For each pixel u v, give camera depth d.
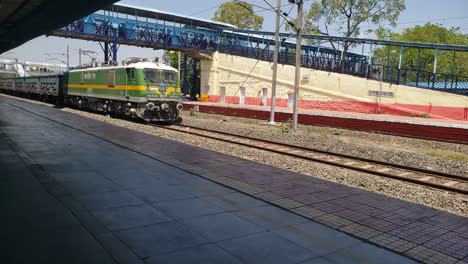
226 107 32.72
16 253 3.80
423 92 28.22
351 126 22.83
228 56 43.03
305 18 45.81
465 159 13.72
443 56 53.47
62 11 14.61
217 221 5.03
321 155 13.10
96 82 25.30
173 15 40.66
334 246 4.43
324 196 6.73
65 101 32.50
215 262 3.79
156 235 4.42
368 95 31.08
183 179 7.37
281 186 7.31
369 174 10.29
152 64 21.33
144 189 6.46
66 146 10.73
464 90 27.89
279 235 4.66
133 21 38.91
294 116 20.41
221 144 14.45
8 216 4.85
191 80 53.94
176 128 19.45
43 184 6.48
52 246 4.00
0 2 14.34
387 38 55.53
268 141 15.59
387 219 5.61
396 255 4.30
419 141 18.16
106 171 7.73
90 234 4.36
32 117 19.61
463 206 7.38
